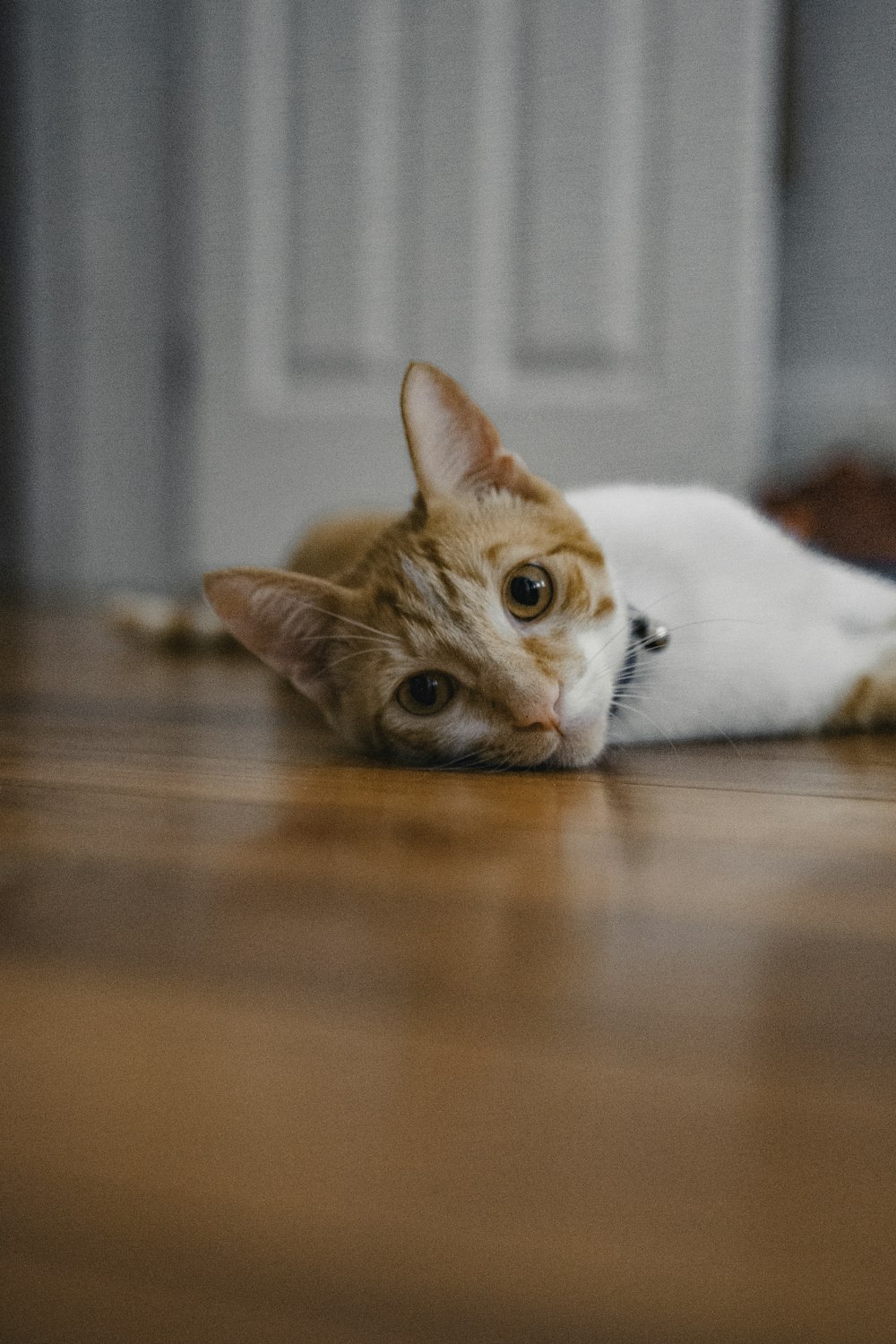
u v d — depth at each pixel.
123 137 4.03
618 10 3.31
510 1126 0.47
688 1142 0.45
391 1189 0.42
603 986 0.61
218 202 3.76
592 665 1.33
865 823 0.98
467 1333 0.35
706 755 1.37
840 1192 0.42
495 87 3.45
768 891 0.78
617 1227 0.40
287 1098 0.49
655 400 3.42
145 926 0.73
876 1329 0.35
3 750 1.42
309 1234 0.40
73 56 4.02
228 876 0.84
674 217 3.35
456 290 3.58
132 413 4.17
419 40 3.50
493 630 1.30
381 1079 0.51
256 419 3.83
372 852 0.90
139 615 2.81
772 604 1.50
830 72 3.60
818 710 1.49
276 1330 0.35
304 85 3.63
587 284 3.45
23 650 2.69
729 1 3.21
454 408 1.39
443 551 1.35
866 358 3.70
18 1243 0.39
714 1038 0.55
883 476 3.27
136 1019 0.58
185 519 4.19
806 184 3.66
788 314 3.74
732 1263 0.38
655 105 3.32
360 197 3.63
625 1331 0.35
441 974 0.63
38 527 4.29
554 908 0.75
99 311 4.14
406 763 1.35
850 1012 0.58
